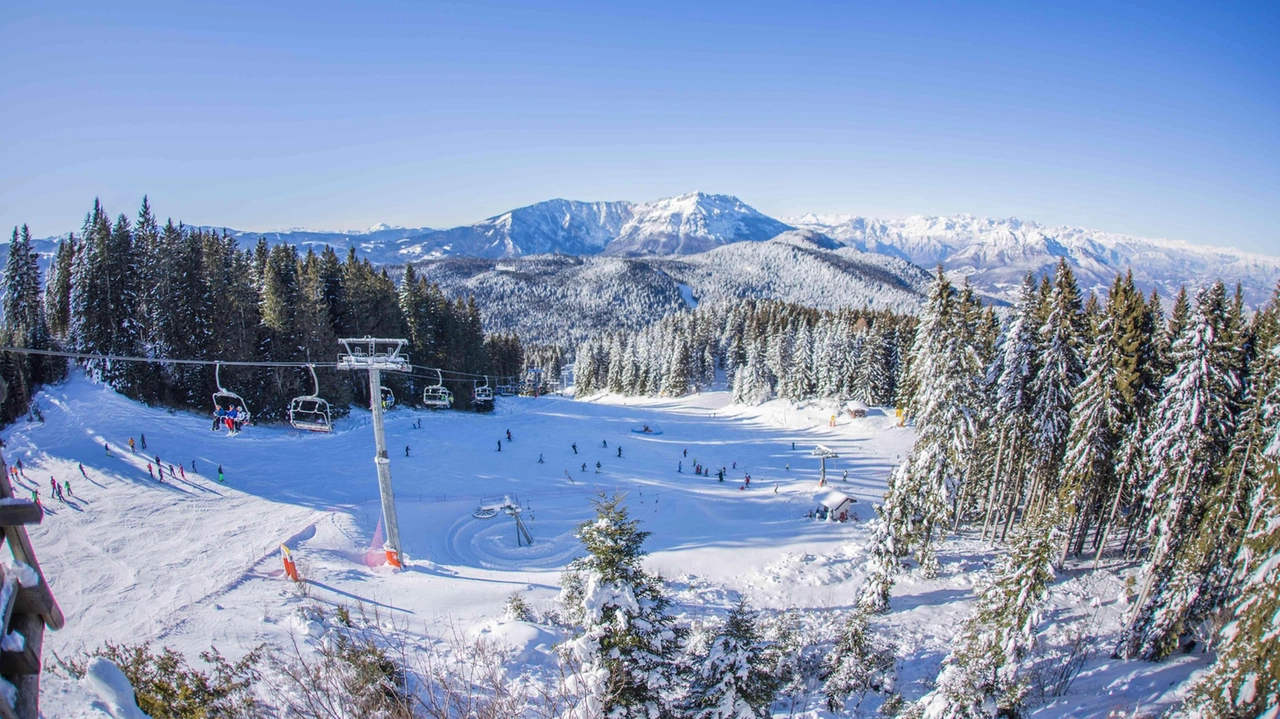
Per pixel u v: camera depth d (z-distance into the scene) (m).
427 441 55.78
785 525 39.94
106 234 53.66
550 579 28.84
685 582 30.67
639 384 118.69
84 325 52.59
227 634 18.47
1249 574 16.75
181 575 24.84
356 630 18.98
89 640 18.89
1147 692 21.64
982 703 18.12
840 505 43.75
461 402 76.19
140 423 46.16
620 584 13.82
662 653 13.90
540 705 14.12
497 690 11.72
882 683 22.48
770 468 59.28
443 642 19.09
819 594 29.88
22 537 3.03
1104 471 32.34
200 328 52.88
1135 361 29.95
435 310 77.00
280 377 53.12
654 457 61.56
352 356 27.22
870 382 82.56
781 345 96.50
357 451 49.19
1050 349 33.34
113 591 23.25
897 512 28.00
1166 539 26.09
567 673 15.38
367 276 67.94
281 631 18.77
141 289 54.88
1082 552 36.62
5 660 2.89
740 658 15.13
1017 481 37.12
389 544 27.98
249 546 28.28
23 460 39.66
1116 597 30.39
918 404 32.88
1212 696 16.61
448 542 34.09
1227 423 26.36
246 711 11.80
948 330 31.09
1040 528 19.59
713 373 125.38
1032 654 25.84
